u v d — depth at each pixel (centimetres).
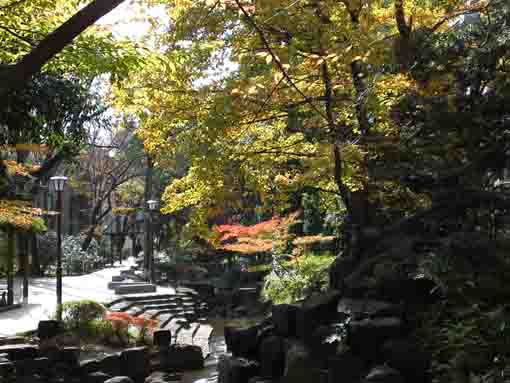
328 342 734
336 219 1551
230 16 777
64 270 2661
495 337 637
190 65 836
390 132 937
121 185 3953
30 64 376
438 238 836
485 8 888
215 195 950
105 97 936
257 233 1486
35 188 1862
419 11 980
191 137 889
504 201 807
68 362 1056
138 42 648
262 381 801
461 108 857
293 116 965
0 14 650
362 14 847
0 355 989
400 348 675
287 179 1038
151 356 1241
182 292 2114
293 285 1491
